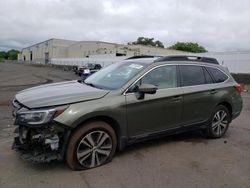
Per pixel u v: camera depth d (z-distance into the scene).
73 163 3.71
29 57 112.06
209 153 4.67
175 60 4.86
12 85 16.19
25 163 3.98
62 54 83.12
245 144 5.24
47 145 3.56
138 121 4.21
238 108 5.91
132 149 4.71
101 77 4.81
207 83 5.28
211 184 3.55
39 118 3.39
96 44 75.00
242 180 3.69
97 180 3.54
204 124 5.24
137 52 69.12
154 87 4.05
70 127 3.53
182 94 4.72
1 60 106.62
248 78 19.45
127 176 3.69
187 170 3.95
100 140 3.91
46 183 3.42
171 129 4.70
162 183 3.53
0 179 3.49
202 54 27.70
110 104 3.85
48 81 20.12
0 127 5.96
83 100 3.69
